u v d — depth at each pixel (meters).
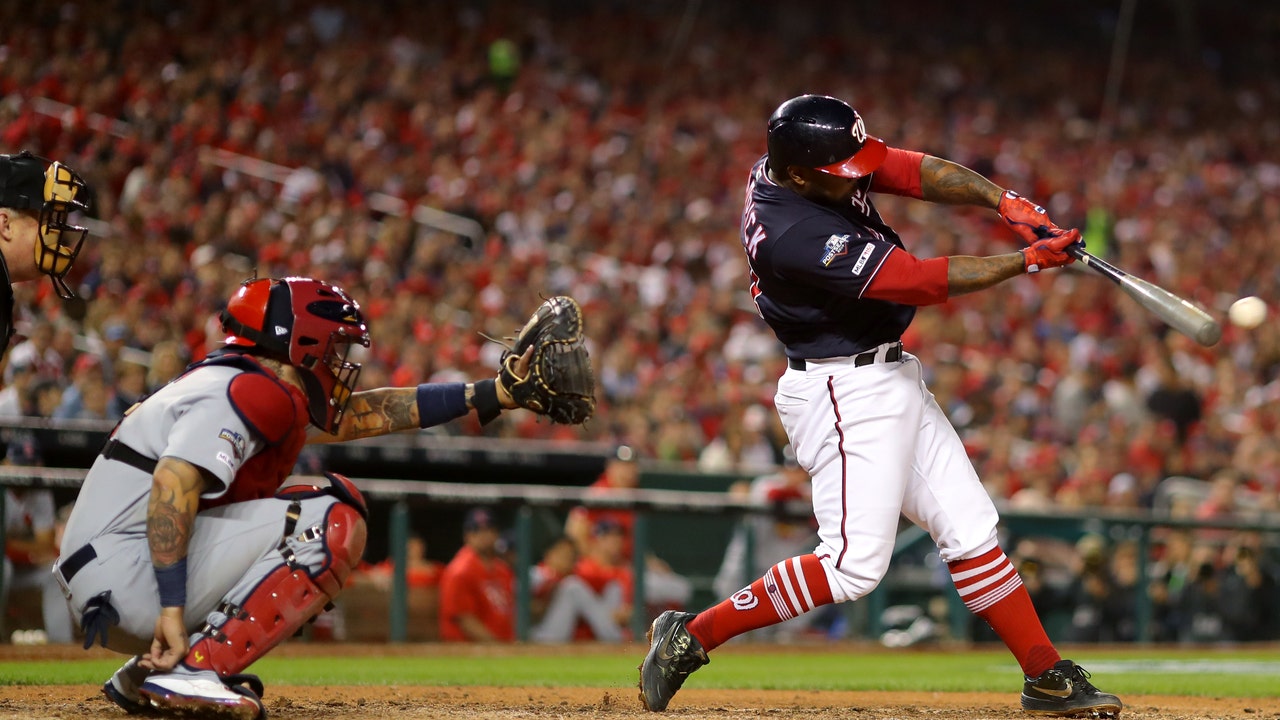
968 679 22.77
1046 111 97.69
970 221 76.06
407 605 31.09
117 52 55.59
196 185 48.69
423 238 52.78
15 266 12.09
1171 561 40.16
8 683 17.30
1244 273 79.75
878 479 13.42
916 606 38.94
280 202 50.34
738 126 79.56
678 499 34.34
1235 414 59.84
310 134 56.59
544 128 67.44
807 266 12.99
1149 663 29.80
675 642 13.76
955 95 94.50
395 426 12.90
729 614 13.71
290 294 11.84
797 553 36.59
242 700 11.12
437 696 16.27
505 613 32.19
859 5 98.25
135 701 11.91
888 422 13.44
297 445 11.95
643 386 46.28
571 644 32.09
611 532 34.22
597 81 79.56
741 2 93.06
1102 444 47.81
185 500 11.05
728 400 46.28
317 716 12.50
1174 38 109.62
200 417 11.16
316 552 11.66
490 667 24.55
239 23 62.88
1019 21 104.56
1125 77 103.44
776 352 51.56
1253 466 51.84
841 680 22.08
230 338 12.00
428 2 76.88
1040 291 67.44
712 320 52.34
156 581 11.23
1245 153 100.69
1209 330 12.23
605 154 68.19
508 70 71.88
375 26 72.31
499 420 39.41
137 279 40.38
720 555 36.12
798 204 13.31
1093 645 37.56
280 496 11.85
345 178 54.44
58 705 13.14
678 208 66.00
